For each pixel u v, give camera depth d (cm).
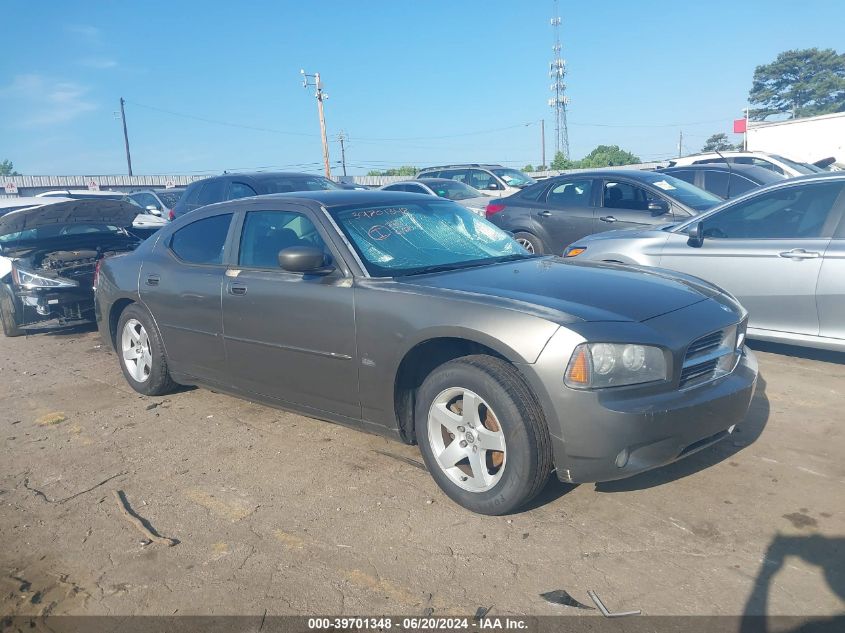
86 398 577
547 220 930
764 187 589
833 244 532
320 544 334
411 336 364
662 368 326
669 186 843
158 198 1620
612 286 378
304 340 418
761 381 531
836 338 534
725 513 342
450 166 1712
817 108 7394
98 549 341
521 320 329
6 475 432
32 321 820
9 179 3894
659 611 273
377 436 435
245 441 464
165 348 535
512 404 324
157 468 430
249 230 477
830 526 326
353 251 409
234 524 357
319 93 4122
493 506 340
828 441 418
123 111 6212
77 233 885
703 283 422
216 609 290
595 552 314
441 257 433
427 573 306
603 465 317
